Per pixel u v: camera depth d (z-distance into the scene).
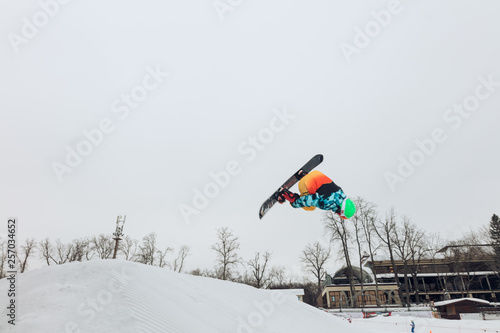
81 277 7.76
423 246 39.91
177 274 10.58
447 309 29.11
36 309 5.92
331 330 10.71
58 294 6.66
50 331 5.00
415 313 30.08
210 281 11.62
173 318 6.20
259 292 12.61
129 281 7.60
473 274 44.78
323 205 6.71
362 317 30.45
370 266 51.19
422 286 46.03
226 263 40.19
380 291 42.41
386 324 24.30
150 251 43.16
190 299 8.34
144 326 5.21
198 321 6.80
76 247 43.09
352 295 37.50
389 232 38.88
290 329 9.16
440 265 47.47
